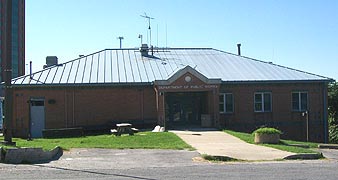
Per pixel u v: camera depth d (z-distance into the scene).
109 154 18.42
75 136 29.25
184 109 35.16
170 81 31.83
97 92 33.75
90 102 33.66
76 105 33.50
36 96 33.28
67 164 15.42
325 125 35.38
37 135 33.22
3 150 15.91
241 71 36.31
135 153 18.73
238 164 15.41
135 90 34.00
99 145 21.80
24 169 14.14
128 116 33.78
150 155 18.02
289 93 35.25
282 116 35.03
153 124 33.56
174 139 23.95
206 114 33.78
